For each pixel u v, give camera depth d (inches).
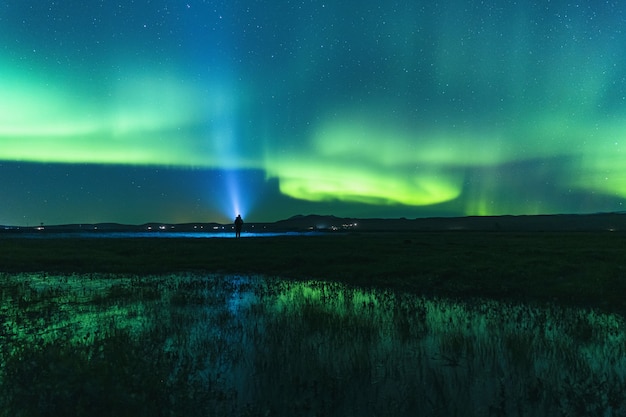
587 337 415.2
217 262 1114.7
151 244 1546.5
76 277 883.4
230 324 454.6
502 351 361.7
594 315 537.0
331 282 830.5
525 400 260.7
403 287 762.8
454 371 311.1
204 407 239.8
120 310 537.0
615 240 1768.0
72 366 260.7
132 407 225.6
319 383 280.2
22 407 227.1
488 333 429.7
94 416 222.1
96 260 1122.0
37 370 267.0
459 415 241.4
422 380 293.1
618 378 299.0
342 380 288.0
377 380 292.5
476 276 829.8
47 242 1635.1
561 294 673.6
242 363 323.6
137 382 247.3
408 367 319.6
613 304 606.9
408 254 1205.1
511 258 1049.5
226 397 256.7
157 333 399.2
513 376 301.6
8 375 269.9
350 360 329.7
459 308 574.2
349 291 717.3
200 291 708.7
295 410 244.8
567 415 242.2
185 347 362.3
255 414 234.8
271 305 577.3
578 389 271.4
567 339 406.9
